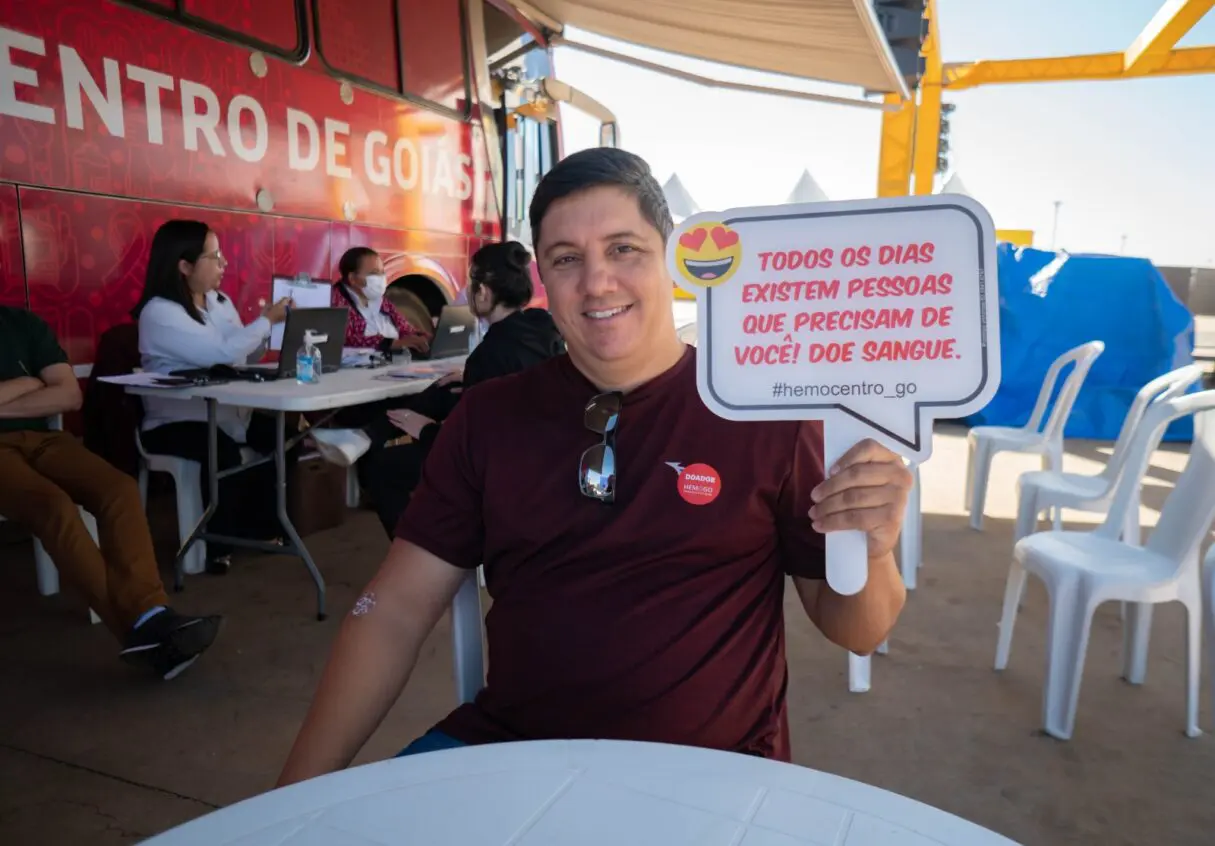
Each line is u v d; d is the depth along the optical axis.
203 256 3.37
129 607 2.43
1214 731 2.30
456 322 4.54
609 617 1.10
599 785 0.73
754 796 0.71
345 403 2.93
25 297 3.13
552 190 1.11
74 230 3.29
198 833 0.67
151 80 3.55
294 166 4.33
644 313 1.11
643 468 1.11
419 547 1.23
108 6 3.35
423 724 2.31
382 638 1.19
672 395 1.13
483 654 1.38
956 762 2.15
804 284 0.86
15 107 3.06
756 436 1.10
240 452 3.45
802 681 2.60
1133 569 2.23
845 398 0.86
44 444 2.75
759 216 0.86
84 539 2.49
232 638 2.81
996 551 3.92
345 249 4.73
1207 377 8.22
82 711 2.32
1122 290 6.68
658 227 1.13
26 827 1.82
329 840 0.66
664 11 7.05
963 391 0.83
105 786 1.98
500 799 0.71
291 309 3.31
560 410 1.17
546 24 7.95
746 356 0.88
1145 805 1.97
